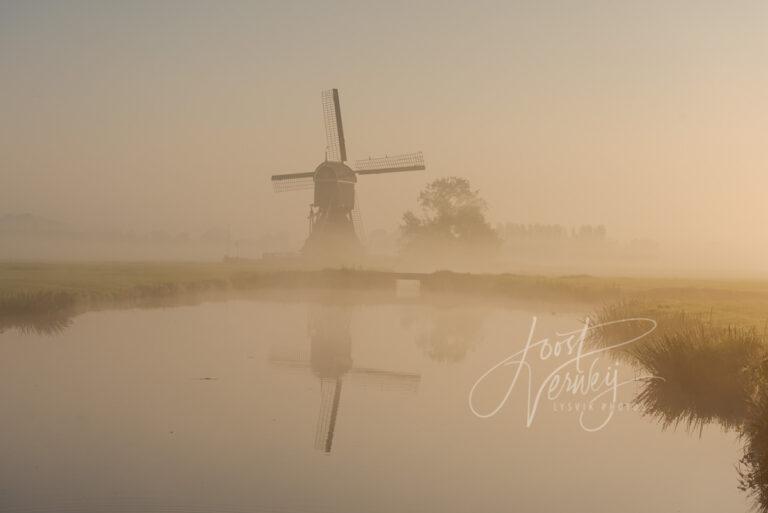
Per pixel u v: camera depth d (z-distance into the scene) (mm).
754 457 12711
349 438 14188
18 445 13211
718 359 17922
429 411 16703
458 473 12094
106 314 35844
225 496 10773
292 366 22469
